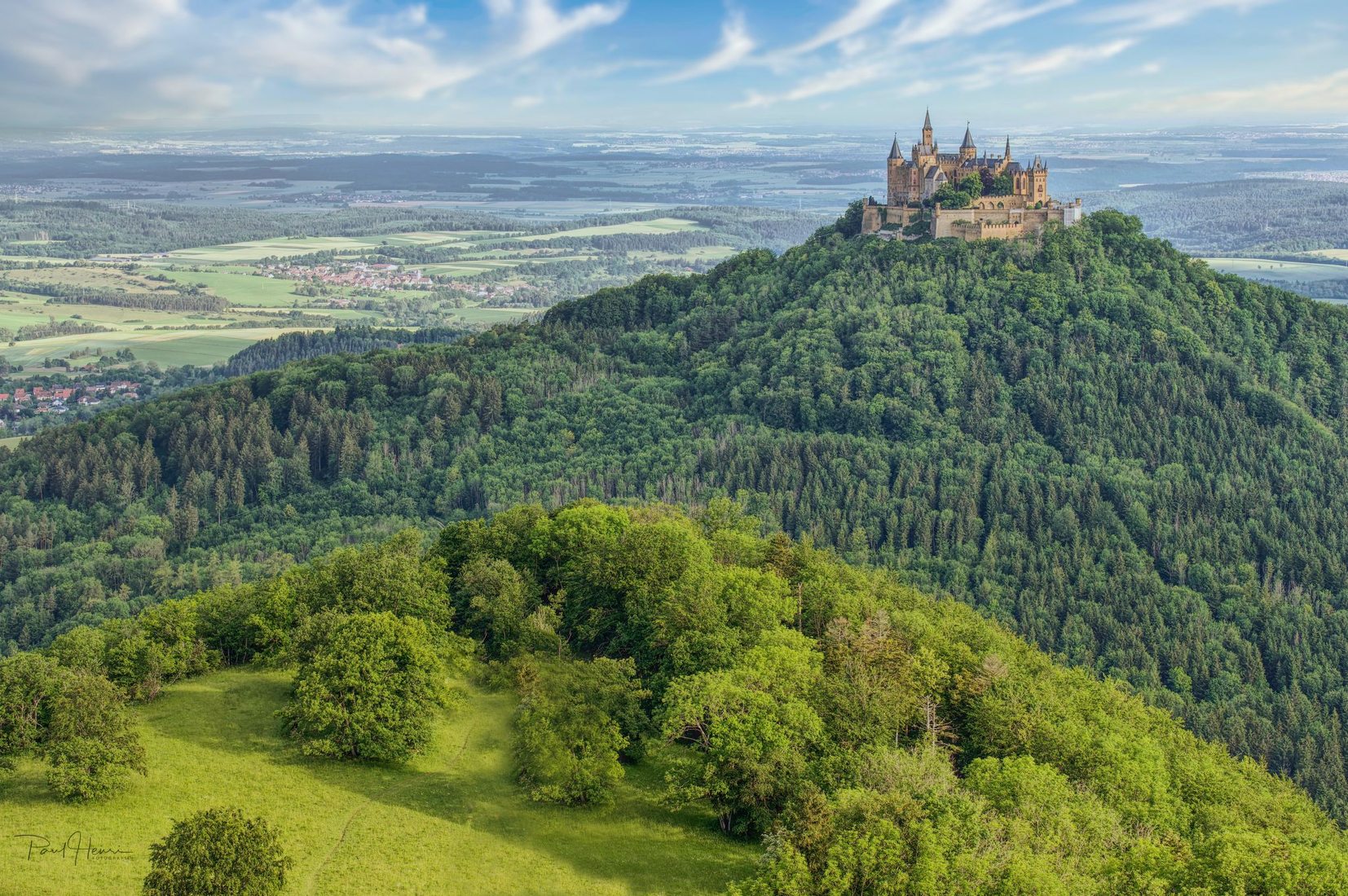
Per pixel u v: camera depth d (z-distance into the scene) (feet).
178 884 269.23
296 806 341.41
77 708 343.46
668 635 411.34
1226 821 363.76
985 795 320.91
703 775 334.65
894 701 367.25
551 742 351.46
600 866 320.50
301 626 420.36
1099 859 297.12
